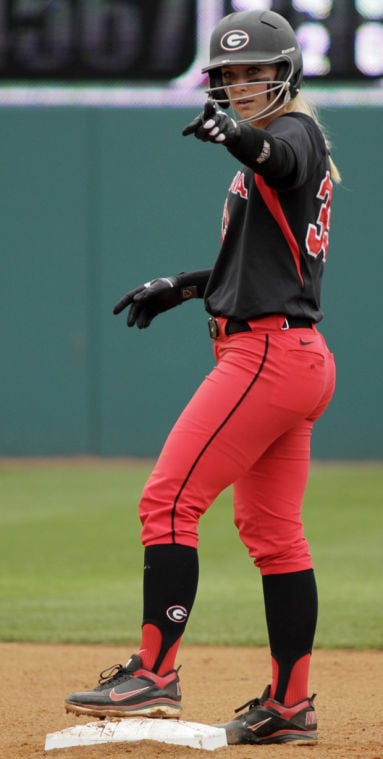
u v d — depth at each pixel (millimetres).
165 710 12148
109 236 61344
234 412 12125
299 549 12977
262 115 12359
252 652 21438
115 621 24828
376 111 60469
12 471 56219
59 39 57594
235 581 30266
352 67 56156
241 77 12320
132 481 51844
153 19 57594
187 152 61094
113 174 61250
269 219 12164
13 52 57594
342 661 20219
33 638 22828
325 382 12641
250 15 12312
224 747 12234
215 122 10742
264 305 12078
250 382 12141
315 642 22156
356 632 23141
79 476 54000
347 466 59281
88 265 61406
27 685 17781
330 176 12648
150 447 61625
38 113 61312
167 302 14195
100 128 61156
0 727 14492
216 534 38500
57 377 61656
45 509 43312
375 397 60812
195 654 21203
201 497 12242
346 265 60875
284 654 12961
